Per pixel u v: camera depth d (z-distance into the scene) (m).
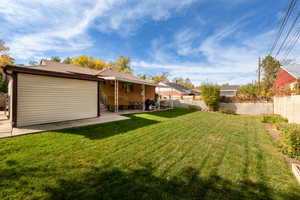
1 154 3.31
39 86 6.28
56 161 3.12
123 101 14.12
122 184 2.45
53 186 2.30
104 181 2.50
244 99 15.38
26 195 2.09
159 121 8.34
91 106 8.60
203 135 5.81
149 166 3.11
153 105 15.12
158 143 4.64
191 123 8.20
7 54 21.47
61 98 7.09
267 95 15.45
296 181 2.73
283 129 4.97
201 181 2.64
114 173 2.77
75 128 5.87
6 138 4.37
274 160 3.62
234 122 9.27
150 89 18.19
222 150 4.23
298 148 3.86
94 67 31.52
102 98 12.95
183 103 18.89
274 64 29.38
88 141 4.48
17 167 2.81
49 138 4.57
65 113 7.27
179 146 4.45
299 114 6.34
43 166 2.89
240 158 3.71
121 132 5.66
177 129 6.59
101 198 2.09
